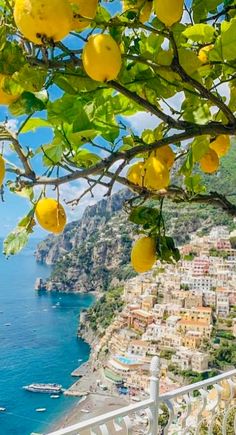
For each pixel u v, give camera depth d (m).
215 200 1.59
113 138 1.39
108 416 2.55
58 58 1.00
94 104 1.26
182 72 1.21
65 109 1.18
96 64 0.90
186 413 3.10
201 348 41.66
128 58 1.19
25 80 0.94
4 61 0.91
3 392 40.81
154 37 1.29
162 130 1.48
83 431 2.42
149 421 2.81
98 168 1.17
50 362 49.00
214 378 3.30
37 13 0.75
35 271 140.00
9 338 58.22
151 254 1.43
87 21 0.96
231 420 4.18
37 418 35.66
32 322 67.56
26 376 44.84
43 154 1.21
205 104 1.30
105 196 1.21
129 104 1.34
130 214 1.46
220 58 1.27
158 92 1.28
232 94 1.49
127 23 1.12
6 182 1.07
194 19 1.34
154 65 1.21
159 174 1.30
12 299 87.31
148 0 1.14
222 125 1.28
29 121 1.19
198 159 1.35
